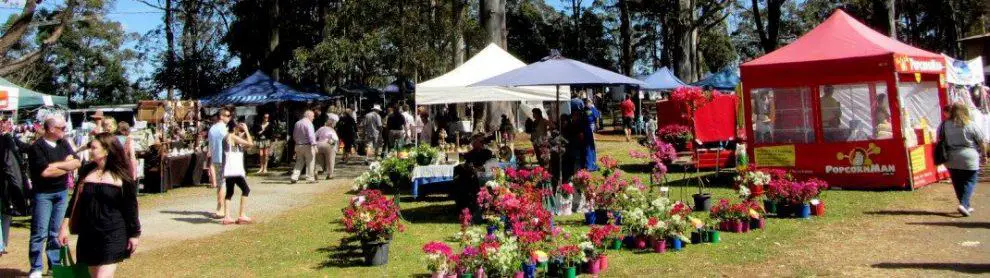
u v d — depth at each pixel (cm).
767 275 644
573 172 1137
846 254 716
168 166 1500
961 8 4316
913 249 727
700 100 1555
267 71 3300
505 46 2355
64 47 6134
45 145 716
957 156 910
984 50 3453
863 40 1253
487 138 1532
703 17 3562
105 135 561
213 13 3959
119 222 555
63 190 729
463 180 1044
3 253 816
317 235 952
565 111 2681
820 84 1229
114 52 6838
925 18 4494
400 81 2312
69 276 549
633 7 5016
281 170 1941
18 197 737
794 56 1273
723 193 1196
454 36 2002
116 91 7044
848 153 1215
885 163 1184
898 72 1167
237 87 2262
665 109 1744
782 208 961
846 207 1020
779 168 1277
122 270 775
